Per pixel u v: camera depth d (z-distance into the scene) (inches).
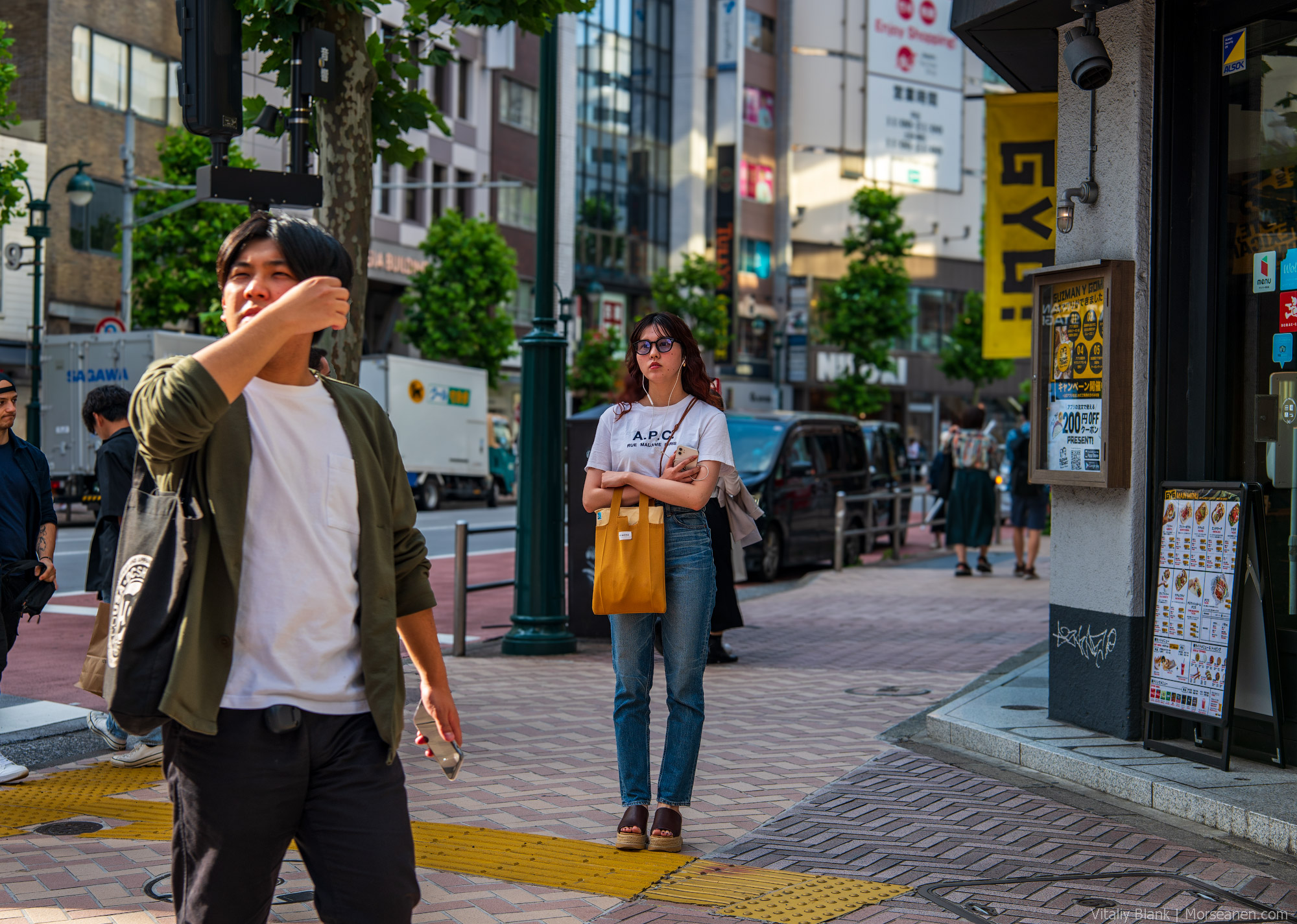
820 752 230.8
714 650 336.8
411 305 1444.4
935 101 2417.6
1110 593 225.3
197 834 88.3
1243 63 211.8
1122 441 220.1
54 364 945.5
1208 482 205.6
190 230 1035.9
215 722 86.0
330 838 89.6
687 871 160.4
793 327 2224.4
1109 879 156.6
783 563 592.7
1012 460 564.7
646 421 175.2
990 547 768.3
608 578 169.2
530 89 1711.4
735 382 2144.4
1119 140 224.4
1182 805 187.0
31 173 1103.0
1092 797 199.2
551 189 360.2
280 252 89.4
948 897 149.0
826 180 2301.9
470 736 243.4
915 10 2374.5
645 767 173.9
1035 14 239.6
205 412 82.2
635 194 1991.9
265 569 88.8
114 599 87.6
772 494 579.8
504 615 465.7
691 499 168.1
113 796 203.0
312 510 90.7
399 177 1488.7
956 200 2460.6
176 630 85.8
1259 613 202.5
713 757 226.5
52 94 1123.3
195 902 88.7
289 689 88.4
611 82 1937.7
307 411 92.4
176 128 1059.3
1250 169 211.6
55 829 181.6
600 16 1913.1
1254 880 156.7
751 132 2213.3
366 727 91.8
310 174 217.2
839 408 1968.5
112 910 145.3
